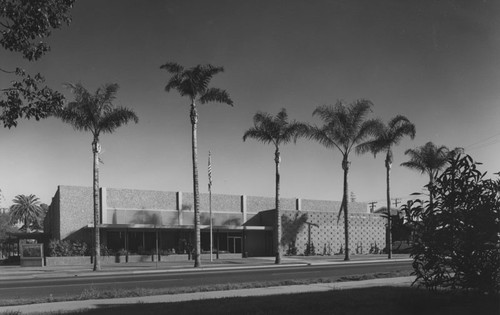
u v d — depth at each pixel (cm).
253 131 3662
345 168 3903
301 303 1137
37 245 3597
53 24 742
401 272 2088
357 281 1780
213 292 1489
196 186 3256
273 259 4219
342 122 3834
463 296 989
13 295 1565
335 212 5209
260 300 1229
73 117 2939
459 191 948
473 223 926
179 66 3197
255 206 5144
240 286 1619
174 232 4572
